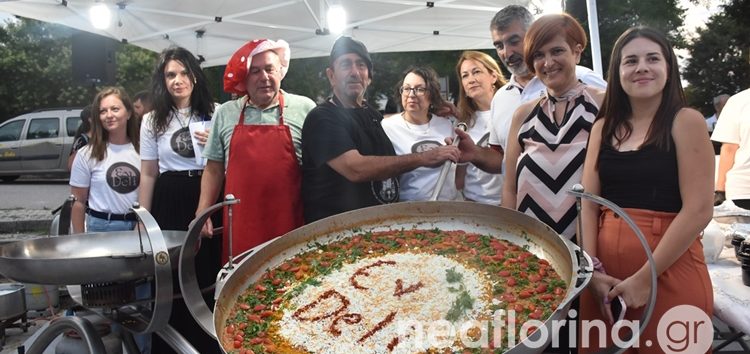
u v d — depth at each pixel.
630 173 2.00
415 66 3.33
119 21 5.83
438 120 3.32
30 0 5.26
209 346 3.34
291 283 1.94
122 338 2.52
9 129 13.91
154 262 2.06
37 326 4.62
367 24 6.56
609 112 2.09
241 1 5.78
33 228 9.12
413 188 3.18
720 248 2.55
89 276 2.12
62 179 15.22
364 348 1.59
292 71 13.99
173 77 3.48
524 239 2.00
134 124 3.91
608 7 13.70
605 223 2.07
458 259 1.96
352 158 2.71
